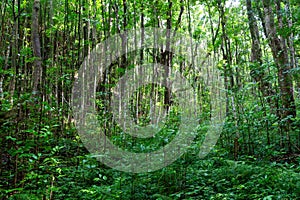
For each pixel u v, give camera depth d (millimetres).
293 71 5941
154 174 5012
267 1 7398
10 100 4312
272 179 4285
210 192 4375
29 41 9898
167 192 4621
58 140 6090
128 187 4562
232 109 6633
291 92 6582
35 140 4188
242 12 11227
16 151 3635
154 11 9906
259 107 6285
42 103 4336
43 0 7801
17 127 4082
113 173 5078
